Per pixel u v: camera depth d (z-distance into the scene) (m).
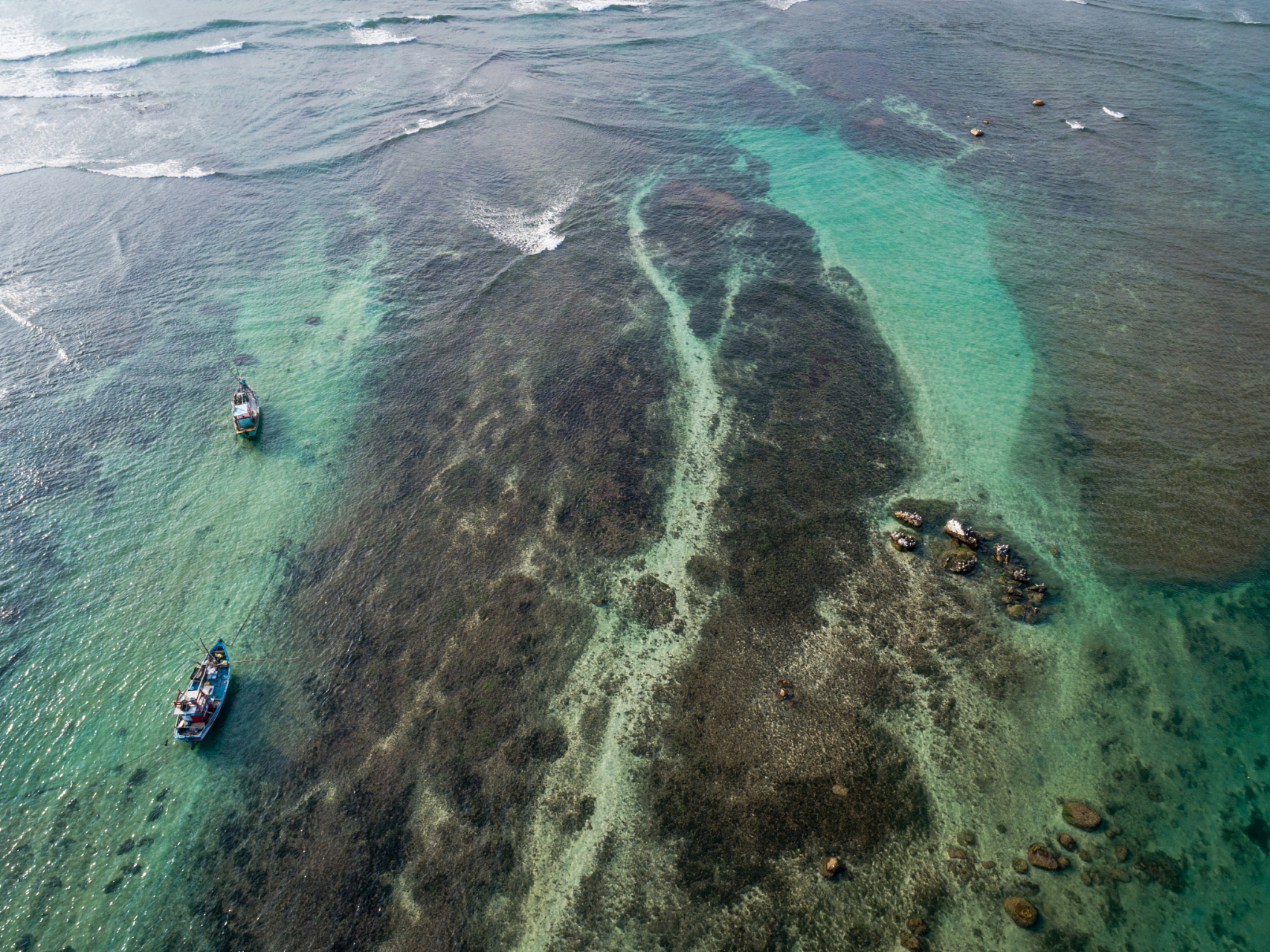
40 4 96.69
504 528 37.78
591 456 41.44
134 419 43.69
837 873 25.94
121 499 39.50
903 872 26.08
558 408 44.31
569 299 52.41
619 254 56.88
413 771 28.86
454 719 30.39
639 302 52.22
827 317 51.28
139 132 70.81
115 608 34.91
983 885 25.72
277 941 24.94
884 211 62.06
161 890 26.23
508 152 68.94
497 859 26.50
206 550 37.19
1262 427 42.31
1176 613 33.94
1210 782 28.45
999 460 41.31
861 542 36.97
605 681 31.59
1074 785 28.45
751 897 25.52
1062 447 41.91
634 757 29.12
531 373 46.62
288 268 55.28
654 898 25.53
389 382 46.16
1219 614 33.88
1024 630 33.25
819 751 29.20
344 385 45.94
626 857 26.50
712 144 70.62
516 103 76.62
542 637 33.19
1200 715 30.48
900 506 38.88
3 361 47.00
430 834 27.17
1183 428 42.62
